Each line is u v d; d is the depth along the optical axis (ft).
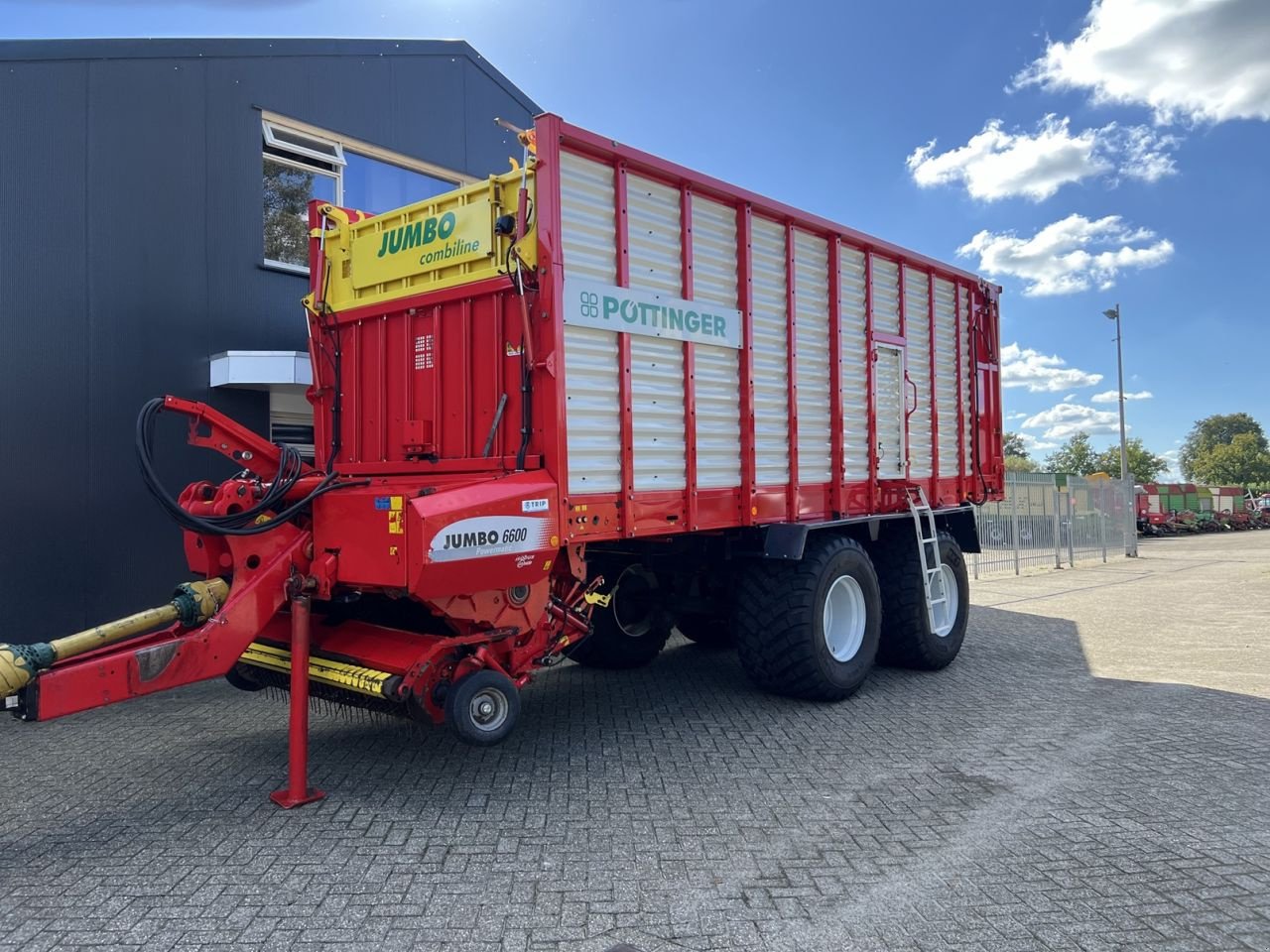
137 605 22.91
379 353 18.29
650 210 16.90
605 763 15.98
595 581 17.25
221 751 16.85
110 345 22.50
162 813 13.58
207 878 11.32
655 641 24.64
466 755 16.47
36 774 15.52
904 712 19.66
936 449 25.76
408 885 11.10
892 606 23.59
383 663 14.28
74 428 21.93
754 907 10.52
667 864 11.72
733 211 18.88
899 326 24.30
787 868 11.60
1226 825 13.05
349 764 15.98
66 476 21.81
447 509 13.34
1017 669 24.57
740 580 20.33
